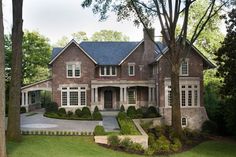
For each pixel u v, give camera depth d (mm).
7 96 47719
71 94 48531
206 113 43812
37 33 59188
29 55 56562
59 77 48406
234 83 31328
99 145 25156
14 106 23547
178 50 31859
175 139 29141
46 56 58031
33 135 26531
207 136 35500
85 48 52531
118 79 49969
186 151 27750
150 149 25375
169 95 43469
